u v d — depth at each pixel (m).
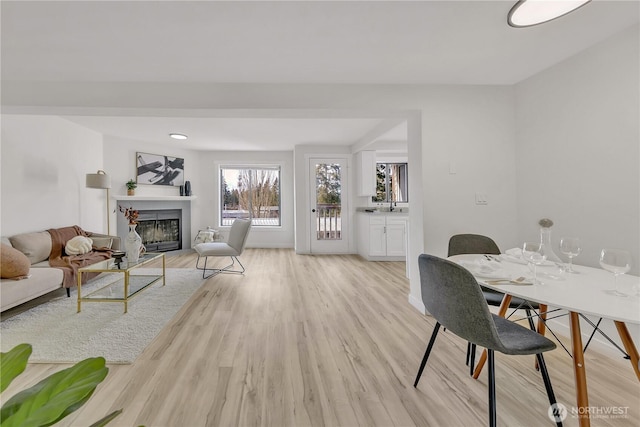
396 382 1.77
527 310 2.07
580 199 2.32
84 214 4.67
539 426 1.43
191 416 1.49
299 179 6.10
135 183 5.52
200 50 2.23
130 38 2.06
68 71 2.54
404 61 2.43
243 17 1.84
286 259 5.56
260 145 6.02
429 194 2.86
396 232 5.49
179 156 6.26
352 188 6.17
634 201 1.99
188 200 6.36
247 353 2.09
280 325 2.57
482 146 2.89
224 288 3.67
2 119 3.35
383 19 1.88
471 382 1.78
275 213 6.84
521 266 1.81
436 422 1.46
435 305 1.49
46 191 3.94
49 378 0.60
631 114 2.00
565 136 2.43
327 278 4.18
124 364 1.94
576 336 1.27
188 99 2.81
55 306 2.93
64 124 4.26
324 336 2.36
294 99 2.85
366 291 3.57
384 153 6.06
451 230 2.87
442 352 2.12
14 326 2.48
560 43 2.18
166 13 1.79
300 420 1.47
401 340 2.30
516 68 2.57
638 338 1.96
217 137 5.31
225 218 6.77
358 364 1.96
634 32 1.97
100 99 2.75
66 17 1.82
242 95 2.83
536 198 2.69
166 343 2.23
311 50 2.24
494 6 1.76
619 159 2.06
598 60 2.18
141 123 4.45
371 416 1.50
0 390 0.55
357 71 2.60
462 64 2.49
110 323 2.56
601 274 1.63
